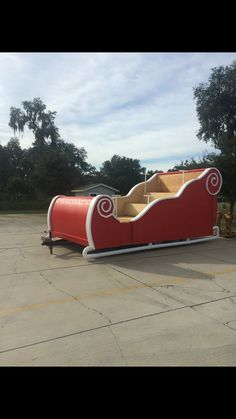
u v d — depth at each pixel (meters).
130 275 6.33
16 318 4.30
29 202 32.16
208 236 9.81
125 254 8.19
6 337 3.74
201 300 4.93
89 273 6.50
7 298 5.09
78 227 8.06
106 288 5.54
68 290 5.46
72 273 6.51
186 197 9.11
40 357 3.28
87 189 24.70
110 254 7.90
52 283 5.86
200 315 4.35
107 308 4.62
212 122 21.91
